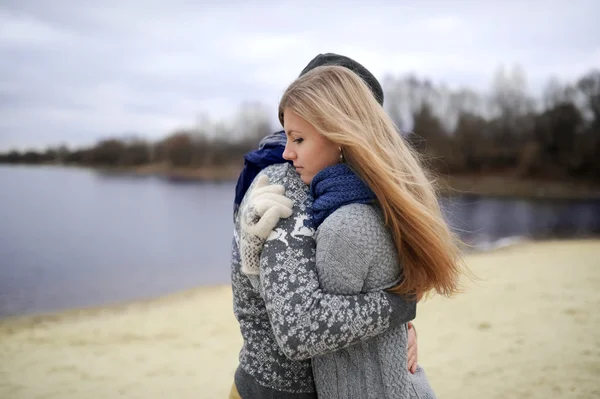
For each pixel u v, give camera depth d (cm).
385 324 132
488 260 1383
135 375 587
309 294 128
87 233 2733
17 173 8338
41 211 3775
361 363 143
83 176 7706
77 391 537
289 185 145
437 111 6253
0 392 535
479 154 5112
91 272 1642
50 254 2048
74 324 885
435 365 541
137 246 2291
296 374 152
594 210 3459
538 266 1195
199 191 5597
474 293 877
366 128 140
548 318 682
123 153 9525
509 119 5512
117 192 5422
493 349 577
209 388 542
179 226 3056
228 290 1231
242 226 139
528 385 465
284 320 126
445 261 141
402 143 150
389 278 140
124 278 1528
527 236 2252
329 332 124
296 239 135
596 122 4903
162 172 8162
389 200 136
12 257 1962
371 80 171
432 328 684
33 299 1199
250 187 160
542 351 552
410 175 145
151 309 1009
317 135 142
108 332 802
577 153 4794
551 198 4209
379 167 133
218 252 2105
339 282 131
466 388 471
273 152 164
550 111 5109
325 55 169
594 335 593
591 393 438
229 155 8075
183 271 1659
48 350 704
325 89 140
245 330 157
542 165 4838
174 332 787
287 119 145
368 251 133
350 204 136
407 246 139
